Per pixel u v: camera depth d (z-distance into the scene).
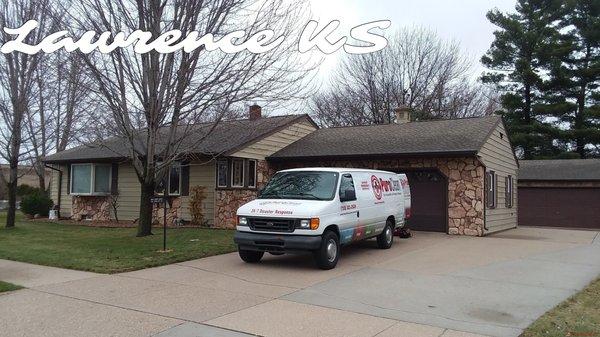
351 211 10.91
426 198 17.48
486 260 11.21
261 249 9.93
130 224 19.58
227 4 12.58
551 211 26.62
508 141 21.66
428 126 20.44
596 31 36.03
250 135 19.02
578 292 8.15
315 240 9.55
